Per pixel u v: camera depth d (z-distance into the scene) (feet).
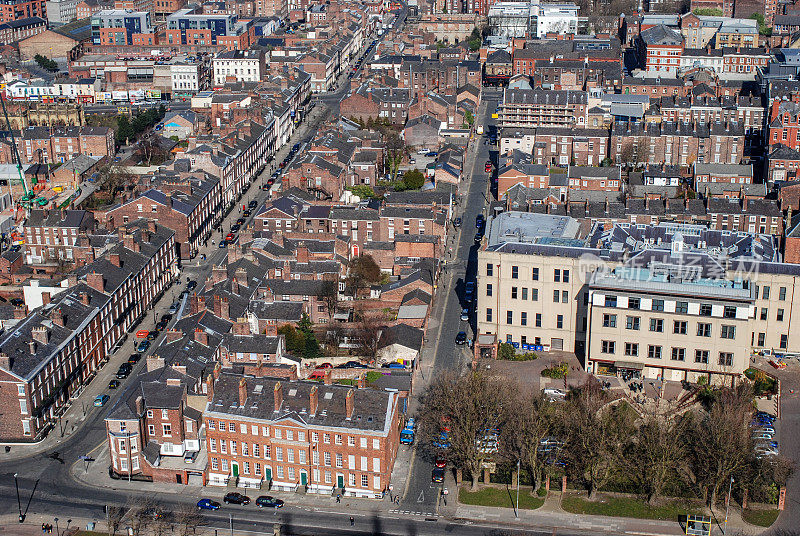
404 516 640.17
